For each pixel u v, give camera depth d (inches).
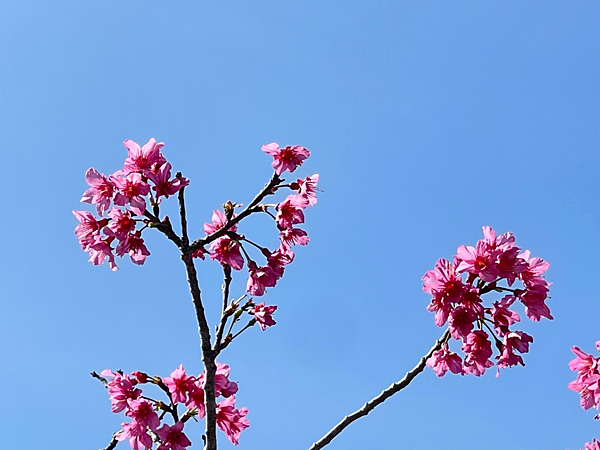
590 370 232.4
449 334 213.3
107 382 225.5
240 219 218.7
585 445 272.2
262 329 218.7
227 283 223.6
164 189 204.1
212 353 200.4
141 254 208.5
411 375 209.0
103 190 209.3
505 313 208.1
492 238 207.0
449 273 204.2
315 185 230.7
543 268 212.8
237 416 223.5
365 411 207.0
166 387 225.0
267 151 221.6
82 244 216.1
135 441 217.5
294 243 230.8
